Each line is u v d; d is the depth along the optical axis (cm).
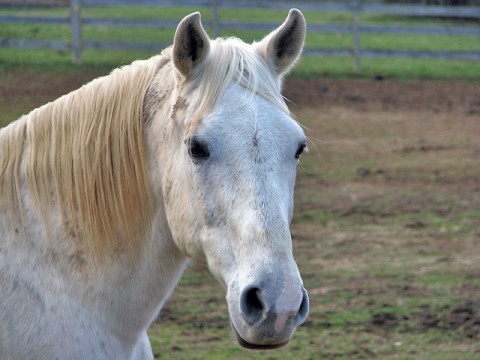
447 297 1021
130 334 498
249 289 402
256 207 413
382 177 1616
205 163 433
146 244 491
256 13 3909
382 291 1041
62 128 496
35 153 496
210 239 435
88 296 482
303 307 411
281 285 399
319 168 1670
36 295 477
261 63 452
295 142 435
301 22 470
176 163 459
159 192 485
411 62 2981
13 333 471
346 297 1018
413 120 2120
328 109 2209
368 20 3894
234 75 440
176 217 460
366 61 2977
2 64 2416
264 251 406
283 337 401
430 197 1488
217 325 938
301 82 2556
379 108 2248
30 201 493
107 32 3080
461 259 1174
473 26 3803
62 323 473
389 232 1291
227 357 850
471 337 902
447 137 1950
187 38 448
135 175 488
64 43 2533
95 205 486
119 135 488
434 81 2683
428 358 850
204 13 3781
